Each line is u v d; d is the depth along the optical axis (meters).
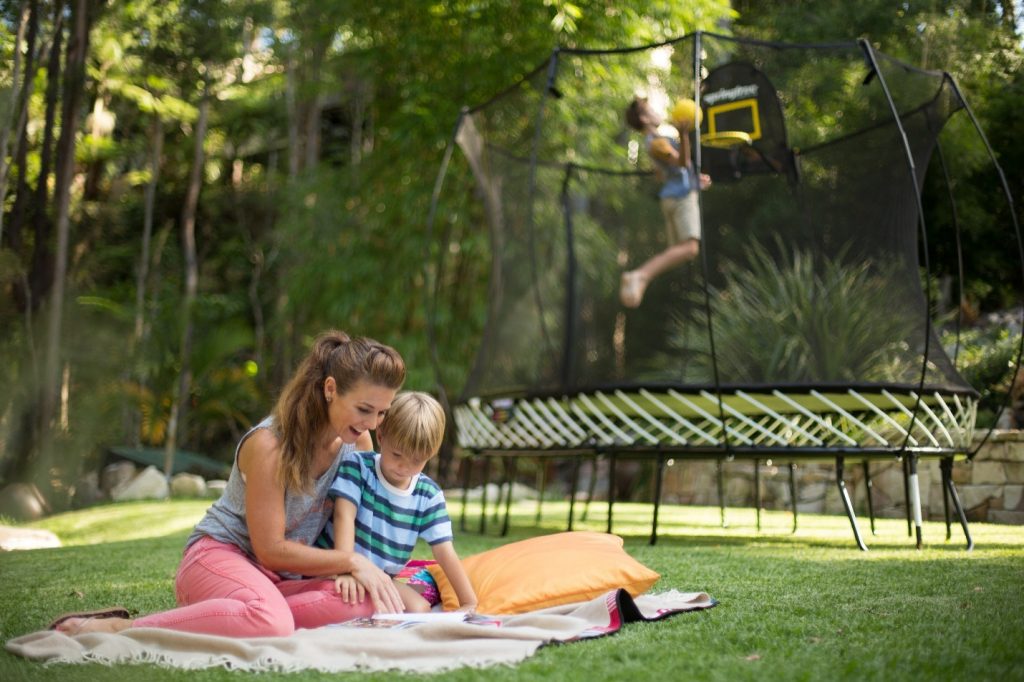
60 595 2.96
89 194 12.22
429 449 2.33
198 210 14.51
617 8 8.31
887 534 4.97
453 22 9.40
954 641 2.03
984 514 6.25
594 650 1.95
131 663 1.86
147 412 10.96
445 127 9.43
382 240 10.42
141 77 10.95
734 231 5.04
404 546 2.42
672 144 5.02
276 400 2.32
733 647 1.99
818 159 5.02
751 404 4.36
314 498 2.32
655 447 4.35
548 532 5.26
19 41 7.74
